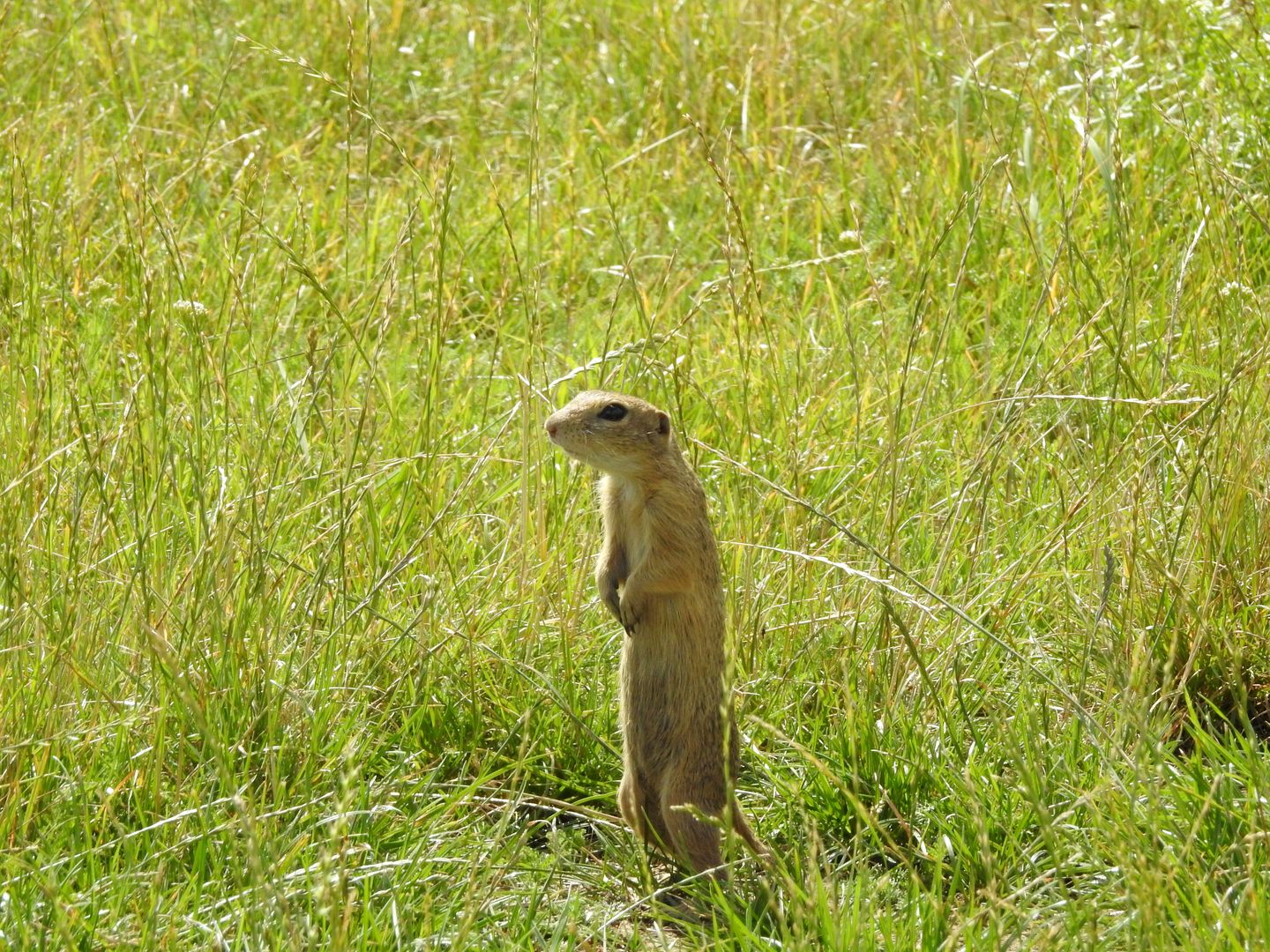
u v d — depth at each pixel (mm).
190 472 10930
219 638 9156
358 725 9258
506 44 21250
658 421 8594
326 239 15836
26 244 12336
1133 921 7371
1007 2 20094
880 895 8227
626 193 17156
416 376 13500
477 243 15812
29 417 10422
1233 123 14984
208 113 18359
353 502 10234
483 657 9984
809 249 15711
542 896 8297
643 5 21484
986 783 8961
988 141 16453
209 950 7035
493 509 11641
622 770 9516
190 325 10758
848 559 10867
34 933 7137
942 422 12312
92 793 8375
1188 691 10086
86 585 9609
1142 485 10609
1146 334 13133
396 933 7344
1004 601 10414
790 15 20531
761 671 10102
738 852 8492
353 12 19625
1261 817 7863
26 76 18703
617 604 9031
